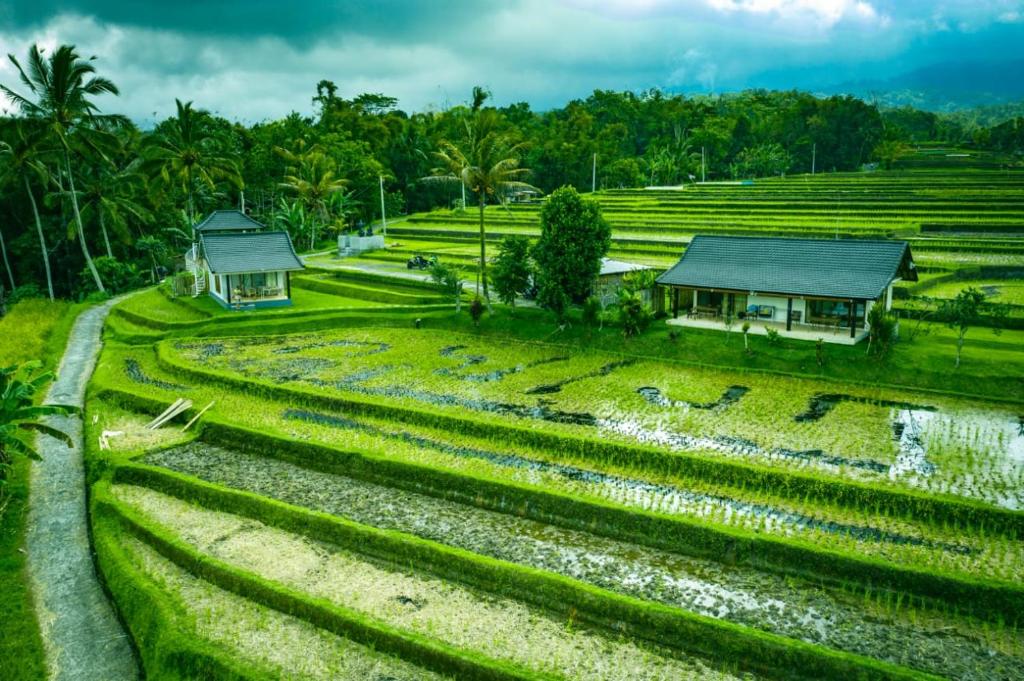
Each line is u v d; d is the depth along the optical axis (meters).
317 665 18.64
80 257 79.56
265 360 44.50
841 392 35.28
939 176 121.50
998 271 55.25
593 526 24.27
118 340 51.44
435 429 32.75
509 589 21.16
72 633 20.94
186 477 28.20
